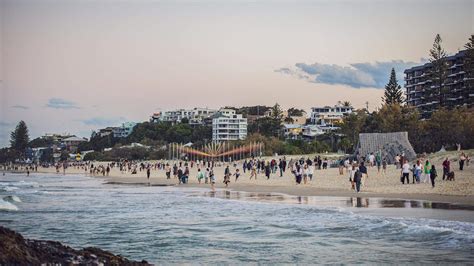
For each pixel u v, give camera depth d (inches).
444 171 1792.6
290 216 1120.8
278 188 2043.6
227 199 1624.0
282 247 741.3
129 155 7824.8
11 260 355.3
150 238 841.5
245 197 1679.4
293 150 5787.4
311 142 6195.9
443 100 4857.3
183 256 678.5
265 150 6072.8
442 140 3880.4
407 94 5984.3
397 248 706.8
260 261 641.6
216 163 5462.6
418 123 4202.8
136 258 664.4
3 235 377.7
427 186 1669.5
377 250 698.2
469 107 4451.3
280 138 7490.2
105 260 401.4
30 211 1337.4
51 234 897.5
